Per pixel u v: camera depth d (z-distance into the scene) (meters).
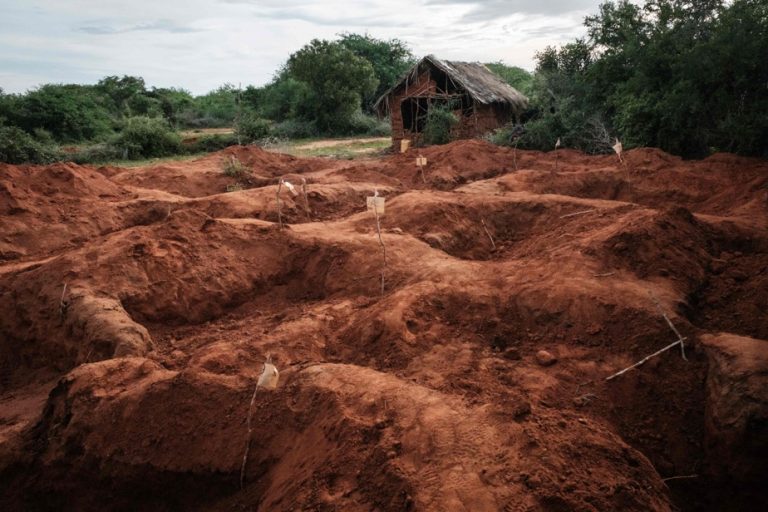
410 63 53.22
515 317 6.41
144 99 42.56
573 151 19.05
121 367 5.76
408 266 7.80
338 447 4.27
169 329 7.52
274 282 8.45
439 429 4.19
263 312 7.88
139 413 5.14
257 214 11.91
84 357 6.71
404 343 5.87
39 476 5.28
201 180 16.67
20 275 8.39
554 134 21.56
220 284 8.04
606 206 9.63
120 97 42.47
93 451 5.08
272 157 20.48
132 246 8.05
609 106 20.77
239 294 8.13
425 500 3.62
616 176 13.24
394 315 6.16
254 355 5.85
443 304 6.57
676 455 4.84
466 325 6.32
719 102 15.16
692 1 17.53
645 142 16.94
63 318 7.39
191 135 34.94
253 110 44.53
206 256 8.31
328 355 6.06
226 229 8.80
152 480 4.90
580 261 6.85
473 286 6.93
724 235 7.64
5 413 6.59
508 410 4.35
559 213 9.80
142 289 7.64
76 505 5.18
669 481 4.66
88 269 7.81
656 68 16.84
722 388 4.75
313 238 8.71
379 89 50.44
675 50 16.67
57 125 31.59
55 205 12.24
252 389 5.09
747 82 14.78
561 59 26.16
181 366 5.93
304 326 6.41
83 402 5.37
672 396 5.14
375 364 5.73
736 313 6.15
